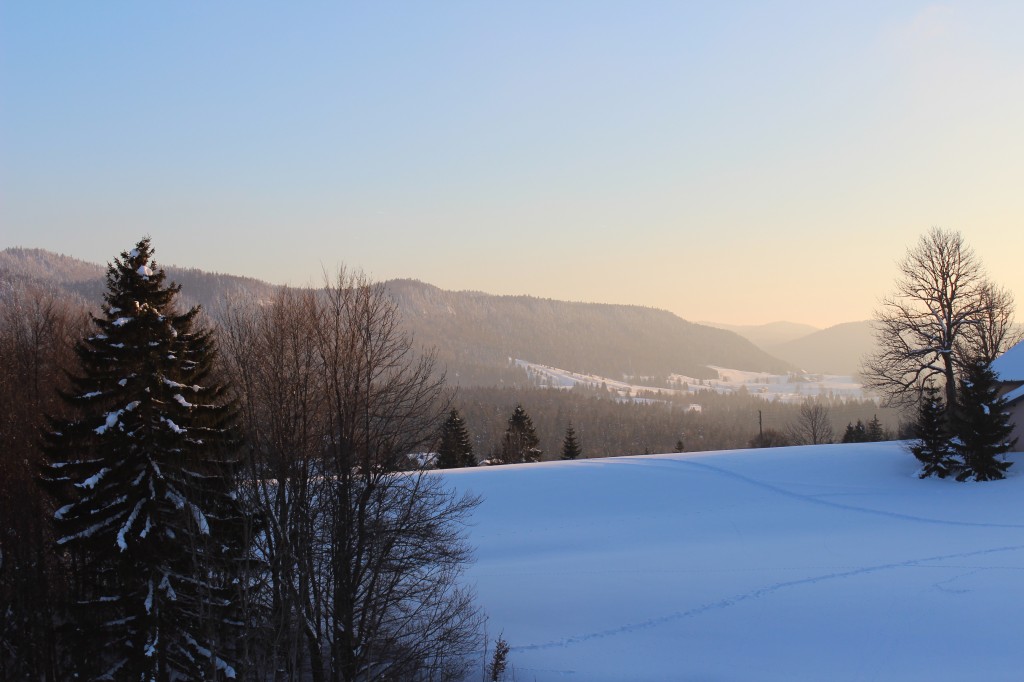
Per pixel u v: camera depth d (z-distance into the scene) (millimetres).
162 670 20484
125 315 21859
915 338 54344
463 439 89375
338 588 19844
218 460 20969
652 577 32531
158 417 21344
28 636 24219
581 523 42844
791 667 23625
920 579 30656
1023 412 52281
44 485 21359
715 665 23891
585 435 178625
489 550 37938
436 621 22031
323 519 20500
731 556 35469
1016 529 37844
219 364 23250
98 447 21266
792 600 29062
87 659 22000
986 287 58844
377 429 20688
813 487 49250
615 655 24750
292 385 20453
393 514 21188
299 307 20953
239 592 19016
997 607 27219
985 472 47188
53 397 29281
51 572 25016
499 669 22875
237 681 20078
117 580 21531
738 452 62375
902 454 56156
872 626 26234
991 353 62875
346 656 19594
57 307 43719
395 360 21188
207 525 20250
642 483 51688
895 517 41625
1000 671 22516
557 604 29391
